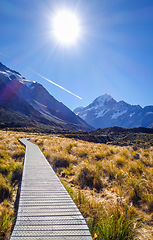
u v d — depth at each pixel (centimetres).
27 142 1859
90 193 547
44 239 246
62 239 247
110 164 790
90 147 1498
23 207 342
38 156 1013
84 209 408
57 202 372
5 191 534
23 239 244
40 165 767
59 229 271
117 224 304
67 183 643
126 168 723
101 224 328
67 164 940
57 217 307
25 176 583
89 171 719
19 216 304
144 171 663
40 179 550
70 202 375
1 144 1296
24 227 272
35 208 339
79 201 454
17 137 2542
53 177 577
